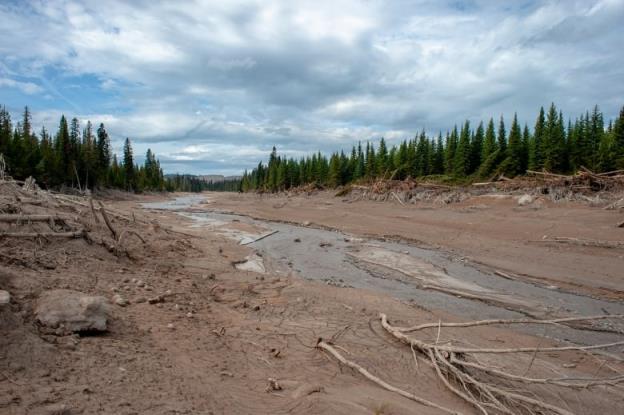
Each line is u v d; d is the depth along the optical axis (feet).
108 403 12.11
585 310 36.42
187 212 144.56
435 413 16.17
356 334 25.13
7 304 15.24
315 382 17.89
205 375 16.47
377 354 22.22
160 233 54.65
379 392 17.67
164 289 28.43
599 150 122.52
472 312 35.24
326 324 26.68
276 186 282.97
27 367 12.91
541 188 99.50
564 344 28.48
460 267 52.90
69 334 16.22
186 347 19.11
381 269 51.34
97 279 25.90
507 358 23.94
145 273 32.09
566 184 97.76
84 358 14.76
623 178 92.17
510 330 30.89
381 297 36.45
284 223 107.65
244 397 15.31
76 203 50.29
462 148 152.87
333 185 217.77
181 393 14.14
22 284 19.24
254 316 27.25
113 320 19.44
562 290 42.60
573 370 23.18
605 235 62.59
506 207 96.99
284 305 30.68
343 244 70.54
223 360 18.71
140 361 15.96
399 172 175.83
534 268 50.72
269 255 59.06
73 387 12.53
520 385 20.33
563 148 128.98
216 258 48.93
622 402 19.52
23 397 11.18
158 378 14.87
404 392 17.52
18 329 14.67
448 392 18.81
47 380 12.53
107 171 224.74
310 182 250.78
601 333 31.17
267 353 20.90
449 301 38.63
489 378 20.53
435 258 58.44
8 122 161.58
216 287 33.76
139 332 19.24
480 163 158.20
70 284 22.74
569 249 58.49
